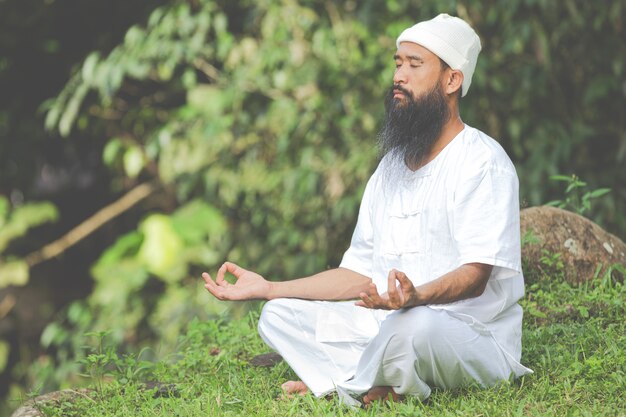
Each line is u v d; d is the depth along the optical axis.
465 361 8.23
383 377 8.28
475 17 17.67
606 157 17.42
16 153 23.62
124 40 20.84
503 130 17.61
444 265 8.42
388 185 8.80
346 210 18.22
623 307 10.55
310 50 19.09
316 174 18.48
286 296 9.02
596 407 8.16
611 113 17.52
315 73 18.80
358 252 9.23
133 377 10.17
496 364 8.43
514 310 8.74
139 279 20.58
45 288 24.94
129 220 24.80
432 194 8.48
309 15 19.11
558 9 16.98
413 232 8.58
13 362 24.47
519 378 8.80
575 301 10.79
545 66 16.89
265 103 19.64
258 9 19.39
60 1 22.23
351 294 9.18
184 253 20.89
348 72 18.53
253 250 19.77
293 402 8.62
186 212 20.52
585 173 17.05
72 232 23.72
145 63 19.62
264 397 9.07
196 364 10.53
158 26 19.81
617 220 16.30
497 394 8.36
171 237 20.97
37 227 24.78
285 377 9.69
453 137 8.59
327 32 18.58
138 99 22.77
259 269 19.42
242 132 19.69
